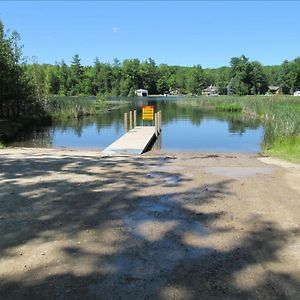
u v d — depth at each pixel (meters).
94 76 123.06
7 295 3.56
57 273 3.98
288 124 16.92
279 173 9.12
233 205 6.37
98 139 21.92
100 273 3.98
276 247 4.66
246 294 3.57
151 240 4.85
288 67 114.19
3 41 28.03
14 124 26.45
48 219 5.58
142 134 20.67
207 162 11.02
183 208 6.18
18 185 7.55
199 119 35.47
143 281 3.82
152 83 139.25
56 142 20.59
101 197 6.76
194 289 3.66
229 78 118.00
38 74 37.22
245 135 23.12
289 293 3.59
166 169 9.59
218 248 4.61
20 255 4.39
